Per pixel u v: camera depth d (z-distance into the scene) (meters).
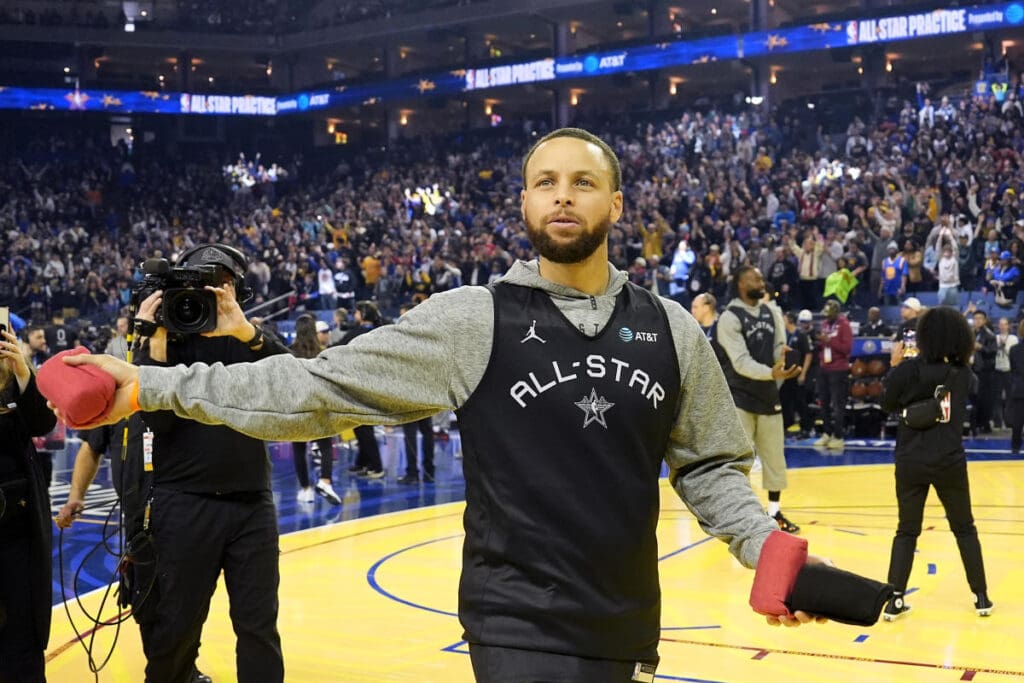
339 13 37.19
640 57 30.53
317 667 4.79
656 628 2.04
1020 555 7.09
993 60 27.88
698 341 2.15
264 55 39.12
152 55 38.62
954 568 6.73
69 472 13.23
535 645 1.92
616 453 1.99
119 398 1.73
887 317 16.91
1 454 3.46
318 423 1.90
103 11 38.19
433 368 1.98
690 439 2.17
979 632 5.26
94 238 28.86
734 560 7.02
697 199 21.97
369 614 5.75
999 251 17.06
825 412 13.82
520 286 2.08
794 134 26.50
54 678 4.67
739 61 30.91
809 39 27.80
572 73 31.77
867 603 1.73
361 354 1.94
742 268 7.78
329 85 36.34
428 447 11.50
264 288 23.36
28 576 3.47
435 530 8.44
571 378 1.99
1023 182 19.12
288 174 35.47
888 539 7.63
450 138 34.69
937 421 5.44
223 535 3.72
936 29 25.94
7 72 35.06
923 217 18.30
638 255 20.02
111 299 24.50
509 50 38.59
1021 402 12.63
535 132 32.88
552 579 1.94
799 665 4.72
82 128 37.53
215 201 33.56
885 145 22.77
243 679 3.74
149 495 3.74
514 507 1.96
